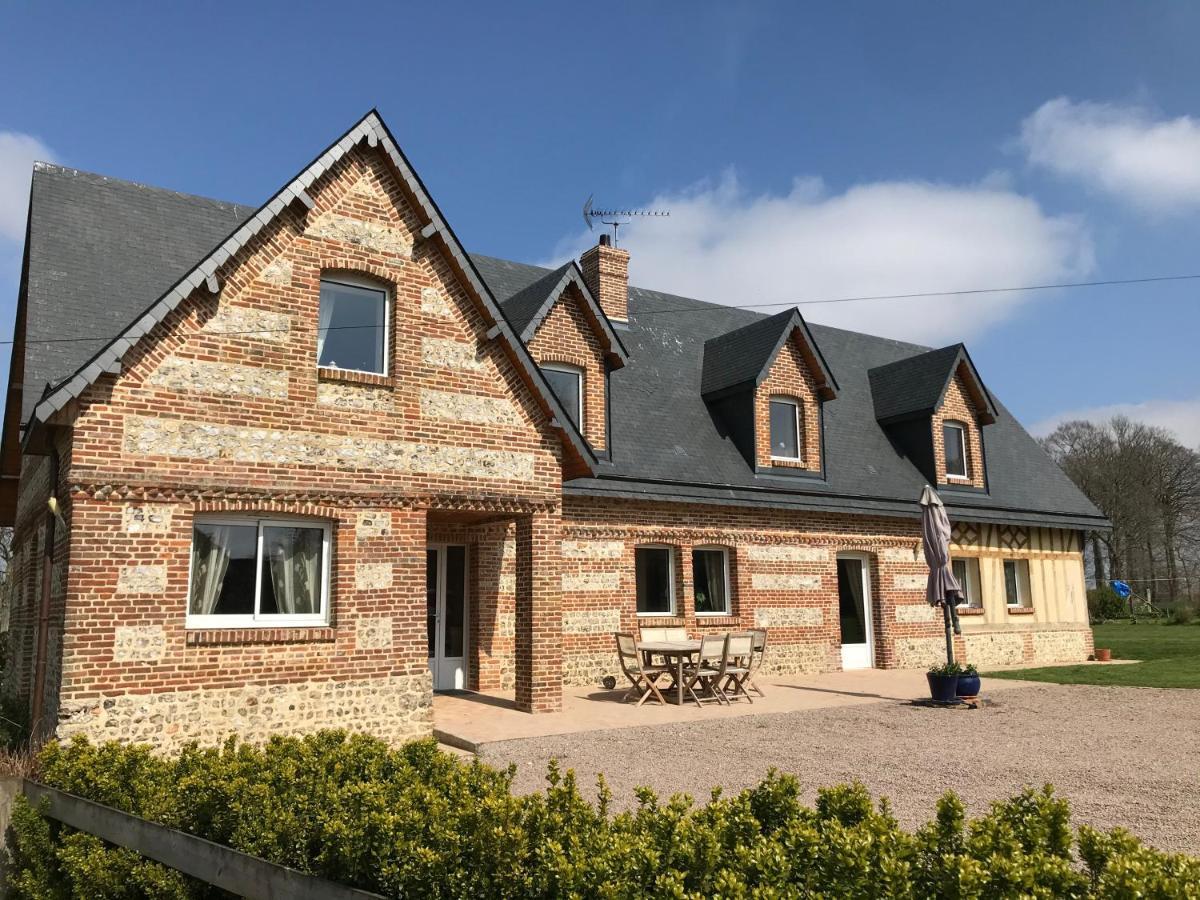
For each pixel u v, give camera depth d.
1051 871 3.86
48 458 12.04
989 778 9.12
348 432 11.41
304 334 11.27
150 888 6.20
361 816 5.15
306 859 5.37
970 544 22.44
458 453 12.33
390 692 11.23
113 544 9.66
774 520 18.88
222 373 10.60
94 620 9.45
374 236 12.05
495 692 15.03
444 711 13.17
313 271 11.48
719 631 17.75
